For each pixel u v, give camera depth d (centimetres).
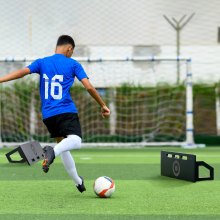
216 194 831
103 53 2695
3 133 2188
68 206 721
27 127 2202
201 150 1862
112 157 1579
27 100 2198
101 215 656
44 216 650
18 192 852
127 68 2512
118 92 2200
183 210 696
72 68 800
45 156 731
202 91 2250
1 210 693
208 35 2694
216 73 2678
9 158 1324
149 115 2200
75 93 2194
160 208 709
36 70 801
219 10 2691
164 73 2620
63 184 947
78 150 1908
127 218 638
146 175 1097
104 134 2194
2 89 2189
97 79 2408
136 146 2061
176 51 2686
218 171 1178
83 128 2191
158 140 2205
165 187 911
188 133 2003
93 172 1163
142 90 2200
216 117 2256
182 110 2206
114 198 791
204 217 648
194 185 927
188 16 2694
